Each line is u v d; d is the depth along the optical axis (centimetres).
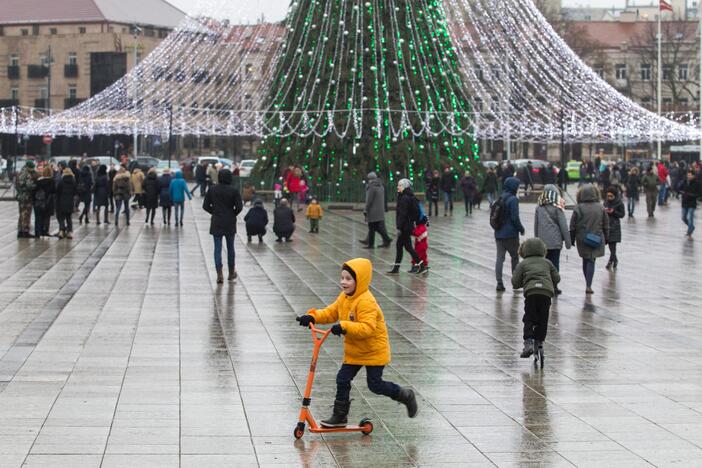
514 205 2142
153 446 1027
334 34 5022
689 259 2759
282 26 5834
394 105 4978
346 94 4975
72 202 3225
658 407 1200
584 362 1452
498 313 1870
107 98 5725
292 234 3450
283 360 1436
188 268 2473
